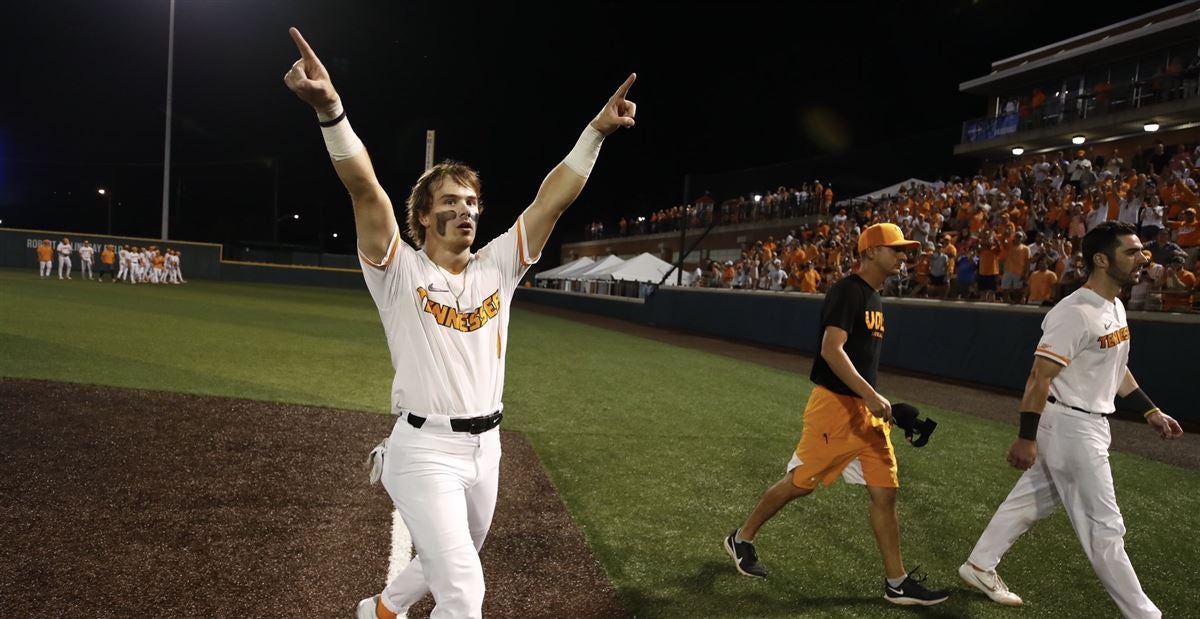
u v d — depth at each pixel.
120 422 5.78
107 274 33.03
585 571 3.75
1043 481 3.43
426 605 3.26
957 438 7.37
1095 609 3.54
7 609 3.01
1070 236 13.76
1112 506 3.10
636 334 20.11
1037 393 3.14
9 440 5.13
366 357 10.85
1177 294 10.04
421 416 2.29
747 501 5.02
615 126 2.45
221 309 17.83
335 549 3.81
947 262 14.87
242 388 7.67
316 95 1.96
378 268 2.26
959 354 12.87
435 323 2.30
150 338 11.09
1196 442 7.81
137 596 3.19
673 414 8.04
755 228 27.92
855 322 3.38
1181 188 12.93
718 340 19.66
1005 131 22.31
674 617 3.30
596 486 5.22
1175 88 17.75
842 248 18.20
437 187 2.37
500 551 3.96
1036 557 4.15
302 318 17.11
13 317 12.34
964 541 4.40
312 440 5.79
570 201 2.51
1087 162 16.25
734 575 3.77
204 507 4.28
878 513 3.44
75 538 3.73
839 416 3.38
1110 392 3.17
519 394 8.84
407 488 2.27
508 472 5.42
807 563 3.97
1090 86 21.44
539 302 39.28
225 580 3.39
